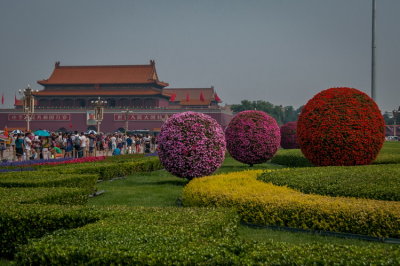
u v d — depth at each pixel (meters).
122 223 7.22
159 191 16.12
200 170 17.14
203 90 116.81
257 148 25.19
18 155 29.09
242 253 5.53
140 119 96.19
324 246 5.73
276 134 25.52
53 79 102.75
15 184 12.79
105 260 5.54
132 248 5.71
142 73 102.50
